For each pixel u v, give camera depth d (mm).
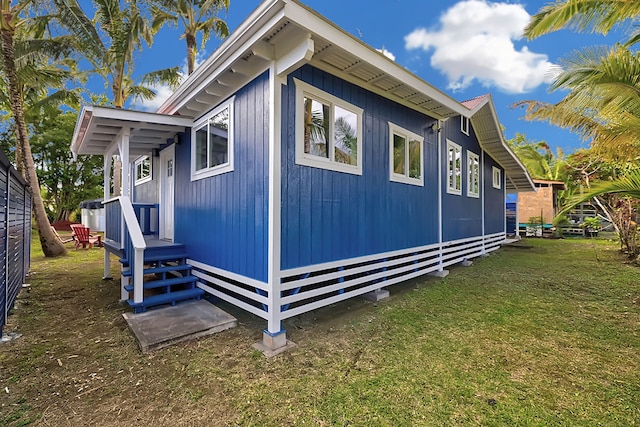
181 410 2248
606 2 4496
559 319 4055
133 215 4648
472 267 7660
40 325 3846
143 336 3320
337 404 2309
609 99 4648
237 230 4012
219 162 4523
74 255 9625
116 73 12117
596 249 10766
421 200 6137
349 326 3842
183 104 4863
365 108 4738
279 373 2744
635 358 3012
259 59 3555
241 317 4145
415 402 2330
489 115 8258
